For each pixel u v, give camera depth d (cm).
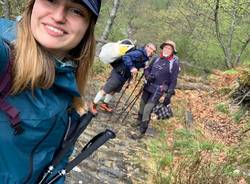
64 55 97
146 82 426
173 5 1382
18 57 87
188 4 1231
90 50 105
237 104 563
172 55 422
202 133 471
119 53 418
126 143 391
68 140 105
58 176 105
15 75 86
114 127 427
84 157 108
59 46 91
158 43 1278
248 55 1171
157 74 421
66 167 107
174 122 495
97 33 1072
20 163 93
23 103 89
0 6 664
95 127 410
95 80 591
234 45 1186
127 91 600
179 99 632
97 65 645
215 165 329
